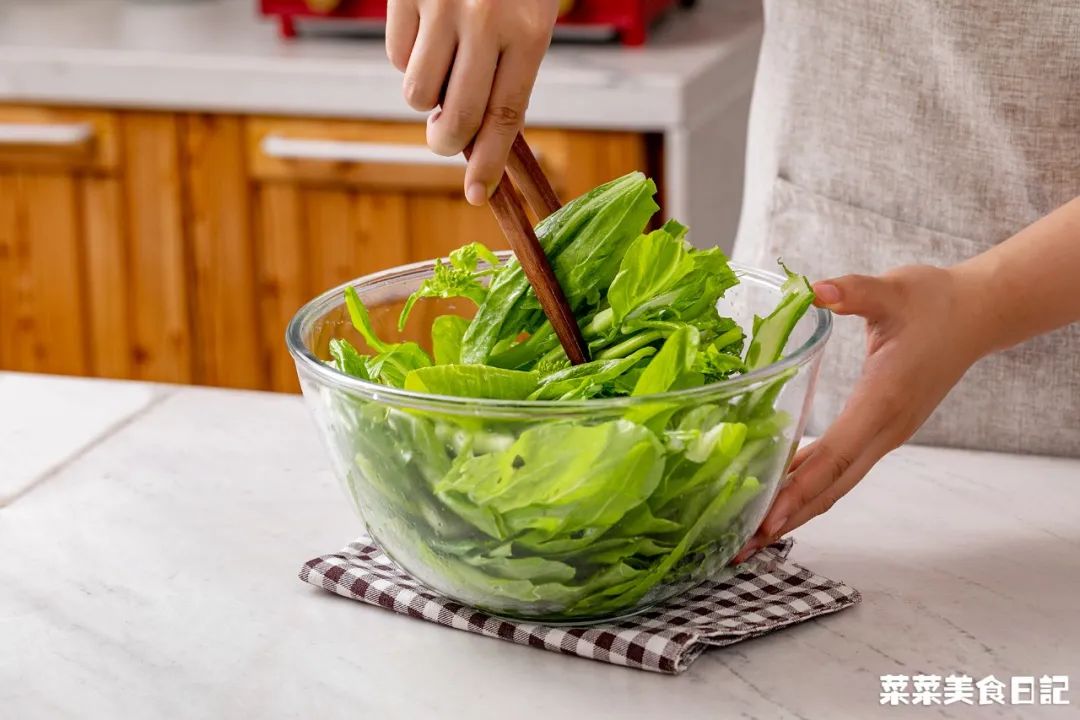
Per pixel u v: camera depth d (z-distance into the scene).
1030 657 0.69
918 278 0.82
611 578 0.66
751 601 0.74
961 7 1.12
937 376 0.83
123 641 0.73
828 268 1.21
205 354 2.07
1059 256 0.85
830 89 1.19
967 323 0.84
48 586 0.78
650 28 2.03
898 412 0.81
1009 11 1.11
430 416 0.62
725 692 0.67
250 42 2.00
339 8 1.97
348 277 1.98
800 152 1.22
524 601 0.68
